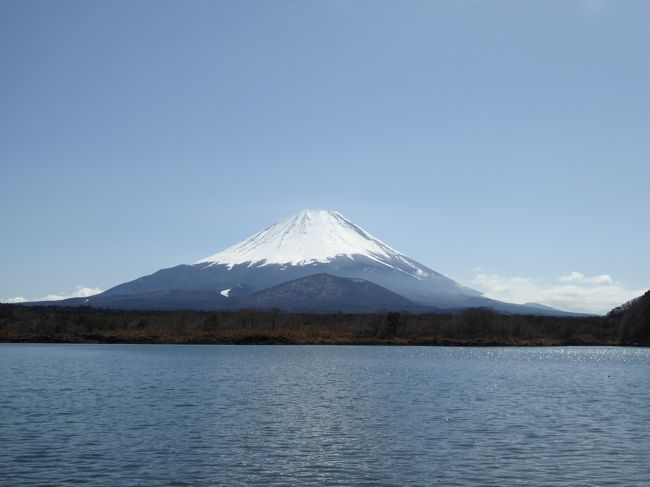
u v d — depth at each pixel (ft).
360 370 445.37
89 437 171.22
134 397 263.70
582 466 142.92
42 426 187.73
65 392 279.90
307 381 352.28
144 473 134.41
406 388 317.63
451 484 128.36
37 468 137.39
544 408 240.12
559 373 433.07
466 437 177.17
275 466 141.69
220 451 156.25
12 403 239.50
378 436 178.09
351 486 126.62
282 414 219.00
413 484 128.16
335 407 239.71
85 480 128.47
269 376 382.22
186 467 139.85
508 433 183.62
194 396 270.26
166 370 419.54
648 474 136.05
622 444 167.22
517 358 636.89
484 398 274.16
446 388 319.68
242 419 206.49
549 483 129.18
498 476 134.31
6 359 524.11
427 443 168.25
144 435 175.52
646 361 591.78
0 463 141.38
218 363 500.74
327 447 162.30
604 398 276.62
